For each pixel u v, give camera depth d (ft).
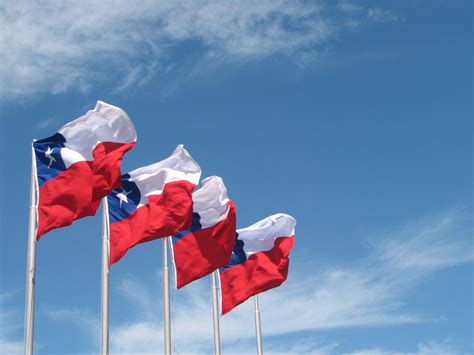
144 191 102.42
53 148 94.27
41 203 91.45
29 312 84.64
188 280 108.27
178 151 104.94
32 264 87.15
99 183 93.97
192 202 103.04
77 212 92.17
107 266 94.79
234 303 123.34
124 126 97.66
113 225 99.71
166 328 101.50
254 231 127.44
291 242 128.47
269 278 125.39
